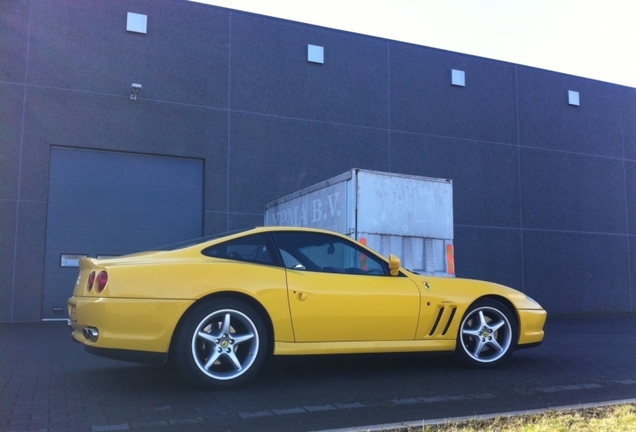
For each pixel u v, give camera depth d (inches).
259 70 571.5
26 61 494.6
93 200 507.2
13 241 477.1
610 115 746.8
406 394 205.8
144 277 195.5
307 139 581.6
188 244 220.4
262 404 189.0
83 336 199.6
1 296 470.3
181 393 201.5
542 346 342.3
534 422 168.1
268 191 561.3
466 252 639.1
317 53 594.6
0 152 480.1
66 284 490.9
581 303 692.7
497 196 663.1
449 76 653.9
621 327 492.1
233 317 205.9
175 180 537.0
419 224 334.6
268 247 222.1
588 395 209.5
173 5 546.6
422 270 331.3
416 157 626.5
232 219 546.6
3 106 484.7
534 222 679.7
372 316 225.5
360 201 319.9
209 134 546.9
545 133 700.7
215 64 555.8
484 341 253.1
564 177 705.0
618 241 727.1
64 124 500.1
